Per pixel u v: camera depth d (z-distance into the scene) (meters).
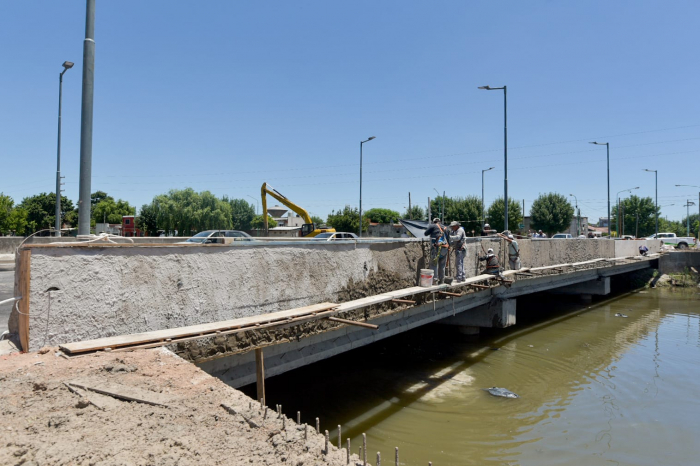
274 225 73.25
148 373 3.57
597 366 11.20
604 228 97.88
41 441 2.44
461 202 58.75
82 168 7.09
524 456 6.52
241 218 82.38
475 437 7.10
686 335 14.98
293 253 6.69
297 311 6.21
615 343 13.73
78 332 4.30
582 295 22.59
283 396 8.78
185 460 2.38
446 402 8.59
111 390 3.14
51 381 3.23
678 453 6.68
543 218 58.81
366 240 8.36
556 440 7.04
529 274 14.51
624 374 10.55
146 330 4.83
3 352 4.00
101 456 2.33
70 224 69.81
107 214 79.56
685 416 8.05
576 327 16.25
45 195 67.62
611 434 7.30
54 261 4.16
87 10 7.02
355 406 8.34
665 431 7.42
